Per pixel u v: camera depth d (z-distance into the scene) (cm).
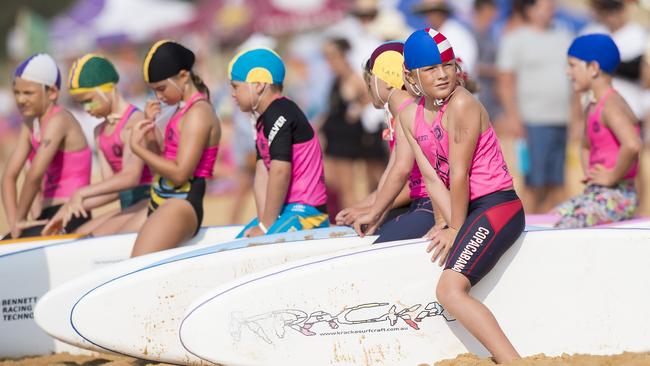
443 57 1339
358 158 3166
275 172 1753
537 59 2898
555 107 2905
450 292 1368
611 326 1448
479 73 3581
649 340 1450
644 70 2873
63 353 1766
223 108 4369
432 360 1427
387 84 1598
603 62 1873
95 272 1589
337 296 1404
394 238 1552
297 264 1412
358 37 3522
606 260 1445
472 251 1370
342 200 3186
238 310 1388
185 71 1819
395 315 1416
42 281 1767
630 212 1905
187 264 1541
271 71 1772
